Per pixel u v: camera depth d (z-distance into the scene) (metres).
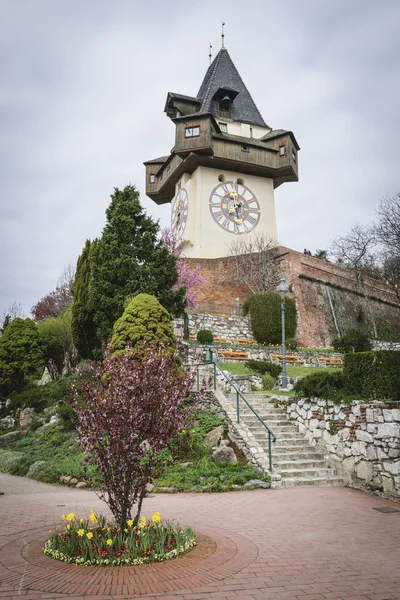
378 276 36.12
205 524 7.49
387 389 10.72
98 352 19.14
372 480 10.33
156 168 46.72
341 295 35.88
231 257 36.53
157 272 20.33
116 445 6.07
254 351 24.66
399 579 5.27
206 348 21.95
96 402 6.26
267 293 30.48
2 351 24.19
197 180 40.62
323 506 8.93
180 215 41.84
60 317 28.00
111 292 19.92
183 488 10.34
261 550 6.21
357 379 11.66
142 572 5.27
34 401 20.59
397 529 7.38
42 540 6.50
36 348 24.55
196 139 38.62
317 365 25.80
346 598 4.73
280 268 34.25
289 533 7.07
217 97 45.41
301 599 4.69
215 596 4.71
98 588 4.82
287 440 12.69
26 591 4.72
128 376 6.30
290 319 30.39
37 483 12.23
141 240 20.84
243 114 45.75
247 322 29.58
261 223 42.03
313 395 12.90
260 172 42.66
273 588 4.95
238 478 10.71
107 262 20.19
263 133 45.88
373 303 38.00
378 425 10.29
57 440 15.57
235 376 16.14
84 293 22.48
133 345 15.38
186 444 11.76
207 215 40.06
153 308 16.12
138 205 21.50
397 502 9.46
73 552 5.73
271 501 9.31
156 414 6.27
